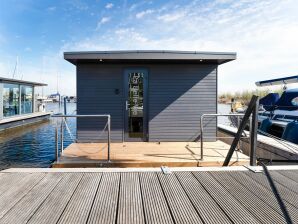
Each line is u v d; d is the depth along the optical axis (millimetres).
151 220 1566
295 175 2453
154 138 6160
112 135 6125
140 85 6117
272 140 5992
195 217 1608
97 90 6059
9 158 7734
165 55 5332
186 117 6180
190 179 2320
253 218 1597
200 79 6160
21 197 1883
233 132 6930
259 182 2254
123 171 2529
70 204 1777
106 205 1771
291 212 1681
